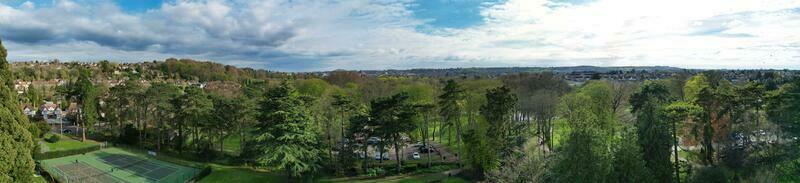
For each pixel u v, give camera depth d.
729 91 53.59
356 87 121.12
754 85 52.38
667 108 47.31
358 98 97.56
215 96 82.38
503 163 49.50
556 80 119.25
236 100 70.06
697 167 43.31
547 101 69.56
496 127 52.75
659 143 40.41
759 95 51.88
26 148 28.97
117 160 69.00
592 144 35.06
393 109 57.94
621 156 36.72
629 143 37.19
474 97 70.94
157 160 69.12
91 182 55.91
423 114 72.94
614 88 90.31
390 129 58.38
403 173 59.31
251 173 58.75
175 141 79.56
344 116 68.19
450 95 60.78
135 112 85.56
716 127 52.41
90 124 83.69
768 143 48.06
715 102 52.34
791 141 41.78
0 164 25.84
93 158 70.12
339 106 62.69
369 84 121.56
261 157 53.09
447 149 76.81
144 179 58.16
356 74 175.62
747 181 36.06
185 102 72.44
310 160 53.84
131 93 79.19
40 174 55.75
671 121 45.59
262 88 105.38
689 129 54.50
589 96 68.25
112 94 83.19
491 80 120.94
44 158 67.31
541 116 70.06
